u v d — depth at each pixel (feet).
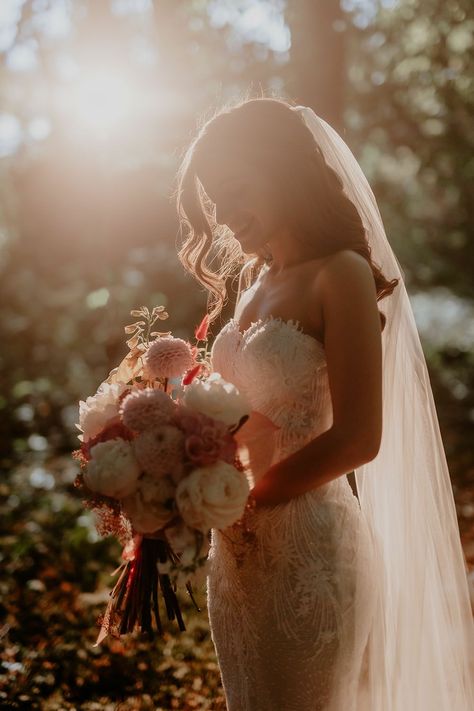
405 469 7.85
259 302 7.63
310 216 7.08
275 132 7.12
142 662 13.11
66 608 14.84
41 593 15.34
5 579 15.85
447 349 43.60
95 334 36.17
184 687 12.46
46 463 25.39
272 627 7.02
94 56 34.94
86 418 7.30
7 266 39.68
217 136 7.20
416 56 35.14
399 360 7.96
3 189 38.52
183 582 6.32
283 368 6.91
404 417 7.91
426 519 7.84
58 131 36.29
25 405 29.76
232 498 6.27
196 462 6.32
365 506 8.05
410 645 7.64
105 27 35.04
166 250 36.83
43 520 19.25
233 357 7.36
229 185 7.18
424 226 59.41
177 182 8.58
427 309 50.85
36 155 38.42
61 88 36.27
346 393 6.68
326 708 6.98
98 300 31.24
